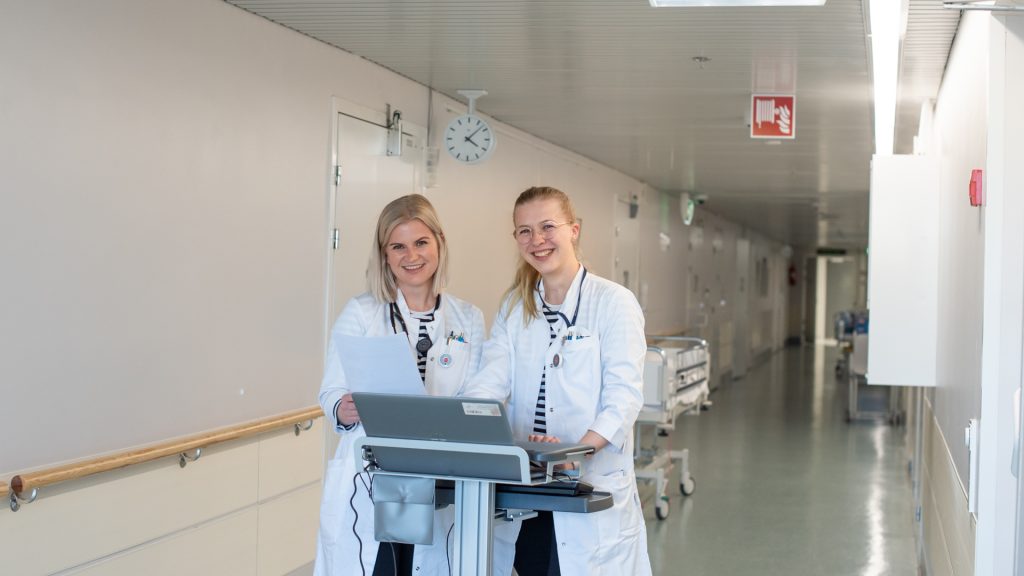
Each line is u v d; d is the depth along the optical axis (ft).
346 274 17.75
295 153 16.12
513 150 25.81
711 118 23.70
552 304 10.21
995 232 9.77
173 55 13.17
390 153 19.16
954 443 13.15
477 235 23.67
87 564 11.79
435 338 10.55
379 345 8.82
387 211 10.40
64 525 11.41
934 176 17.53
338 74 17.35
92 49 11.78
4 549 10.61
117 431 12.35
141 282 12.70
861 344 40.16
